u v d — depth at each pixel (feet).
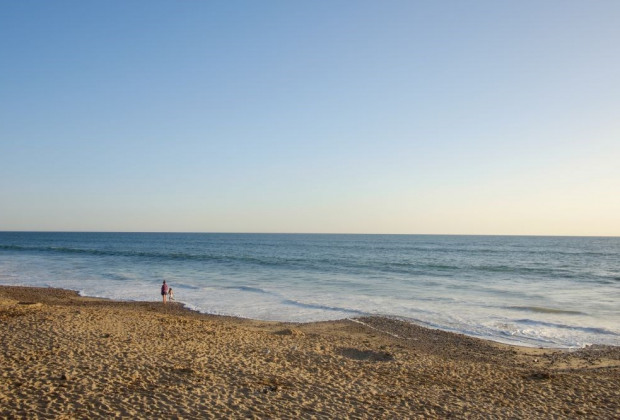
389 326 70.69
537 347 59.57
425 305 89.81
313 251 317.83
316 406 32.37
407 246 422.82
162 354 43.06
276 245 432.66
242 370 39.75
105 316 60.75
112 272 150.30
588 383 41.45
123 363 39.17
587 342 61.98
